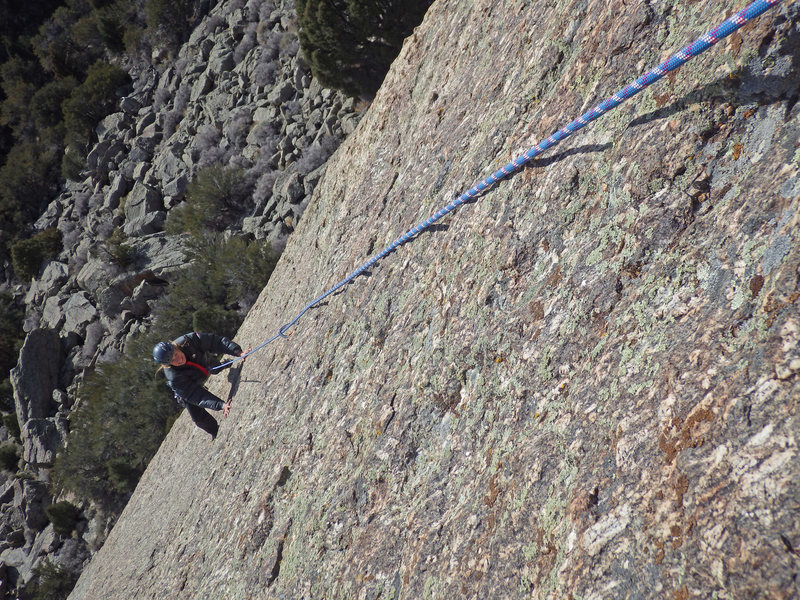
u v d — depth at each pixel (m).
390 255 4.27
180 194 26.56
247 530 3.91
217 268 19.25
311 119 21.44
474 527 2.26
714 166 2.01
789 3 1.85
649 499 1.62
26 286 32.81
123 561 6.85
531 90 3.33
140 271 24.45
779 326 1.48
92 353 25.27
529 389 2.38
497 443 2.41
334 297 4.97
